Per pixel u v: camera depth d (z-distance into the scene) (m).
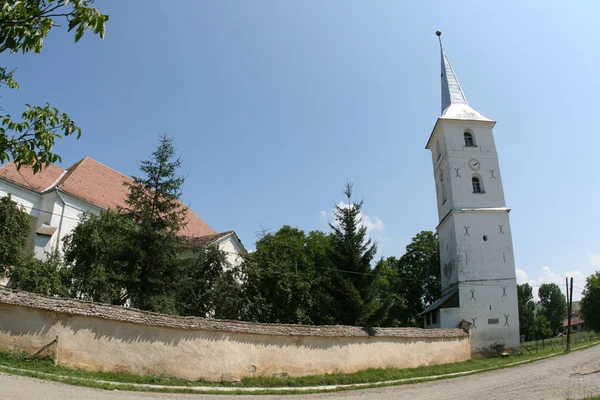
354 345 22.66
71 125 7.62
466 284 33.47
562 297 96.31
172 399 12.83
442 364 27.45
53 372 13.95
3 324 14.57
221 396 14.41
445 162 37.59
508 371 23.56
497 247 34.38
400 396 15.84
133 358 16.19
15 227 23.30
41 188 30.73
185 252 28.80
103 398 11.50
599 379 18.34
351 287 25.89
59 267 24.08
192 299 26.22
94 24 5.93
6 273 22.77
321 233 48.03
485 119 38.41
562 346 43.47
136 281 22.39
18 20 5.91
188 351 17.28
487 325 32.53
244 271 28.41
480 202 35.84
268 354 19.38
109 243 23.52
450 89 42.50
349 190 29.41
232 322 18.89
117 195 35.34
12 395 10.19
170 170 24.97
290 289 28.42
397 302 50.25
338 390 17.53
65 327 15.29
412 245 55.44
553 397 14.27
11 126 7.27
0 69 7.41
